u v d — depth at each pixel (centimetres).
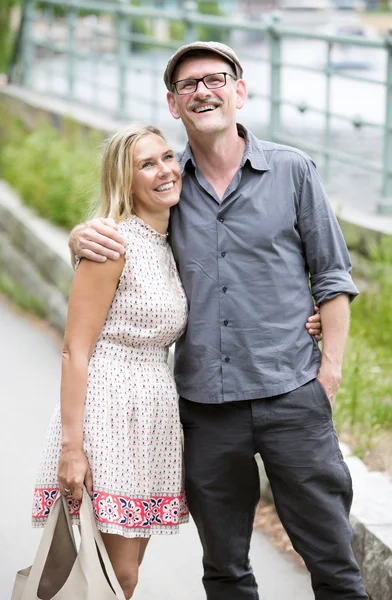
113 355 359
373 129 1258
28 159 1063
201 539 380
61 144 1070
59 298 832
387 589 404
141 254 358
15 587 358
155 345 364
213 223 359
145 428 358
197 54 356
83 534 345
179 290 365
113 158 360
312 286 367
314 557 364
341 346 362
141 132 361
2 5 1472
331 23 2903
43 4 1564
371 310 671
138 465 358
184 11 1009
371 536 420
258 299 357
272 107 874
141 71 1113
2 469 568
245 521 378
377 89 1720
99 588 342
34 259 904
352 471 485
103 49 2014
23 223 939
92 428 354
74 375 353
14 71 1445
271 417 356
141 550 384
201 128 353
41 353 781
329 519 361
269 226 356
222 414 362
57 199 926
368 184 894
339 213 731
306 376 357
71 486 351
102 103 1426
